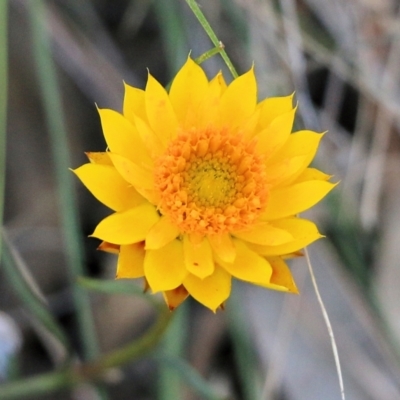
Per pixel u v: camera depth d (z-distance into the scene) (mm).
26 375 361
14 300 362
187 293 318
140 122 317
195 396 362
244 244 320
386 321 360
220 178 322
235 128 323
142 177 318
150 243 315
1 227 326
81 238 368
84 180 315
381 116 368
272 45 366
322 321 364
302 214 365
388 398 360
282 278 319
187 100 322
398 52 369
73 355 344
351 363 362
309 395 360
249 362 352
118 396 362
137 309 366
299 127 363
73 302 366
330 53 369
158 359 343
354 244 364
